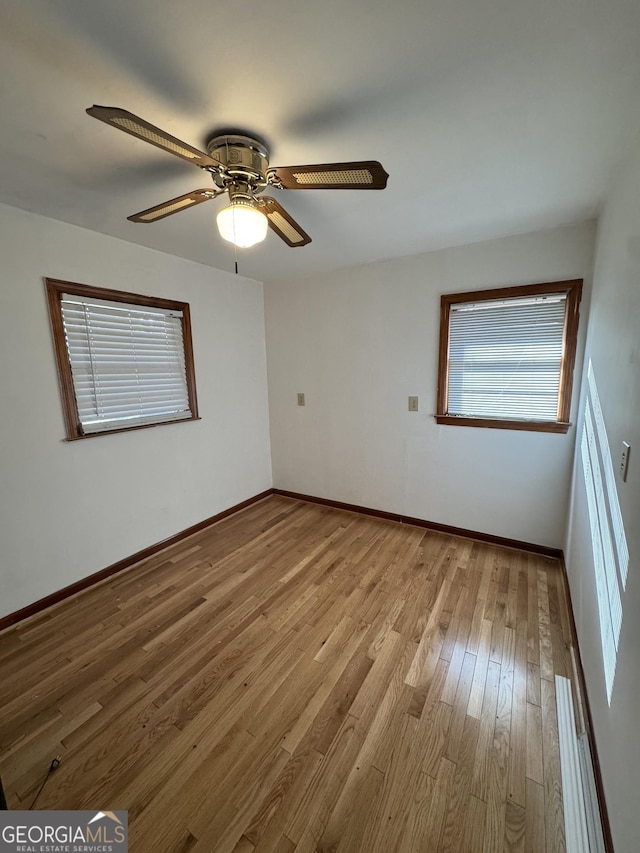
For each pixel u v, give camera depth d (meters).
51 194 1.77
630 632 0.98
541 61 1.02
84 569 2.35
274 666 1.71
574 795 1.17
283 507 3.66
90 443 2.34
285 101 1.16
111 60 0.99
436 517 3.04
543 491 2.58
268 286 3.58
